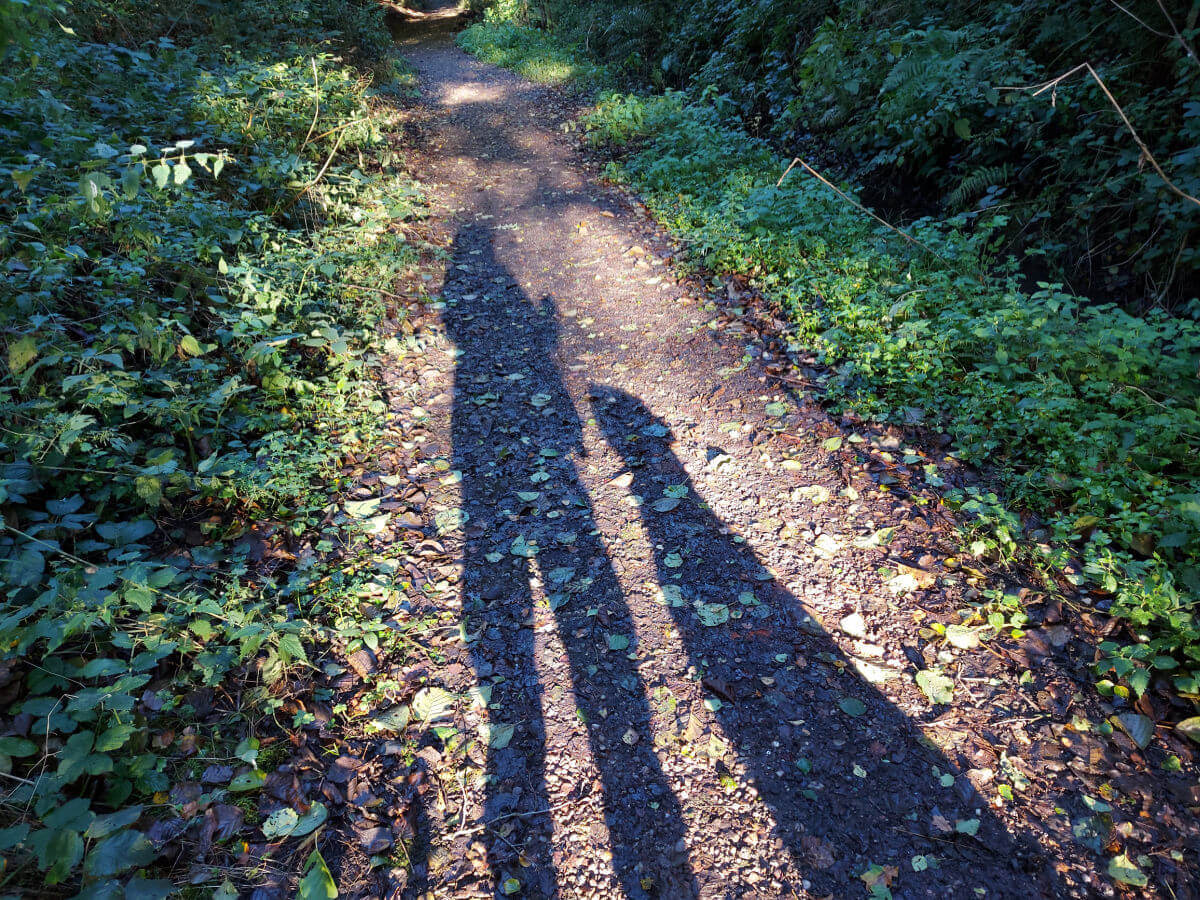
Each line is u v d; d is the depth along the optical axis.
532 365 4.32
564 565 2.79
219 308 3.79
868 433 3.42
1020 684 2.21
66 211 3.24
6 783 1.75
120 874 1.65
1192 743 2.00
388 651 2.41
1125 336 3.21
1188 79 4.03
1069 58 4.92
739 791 1.96
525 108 11.18
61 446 2.29
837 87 6.46
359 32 11.51
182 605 2.26
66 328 3.03
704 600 2.60
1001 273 4.75
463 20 21.45
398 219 6.21
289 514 2.93
